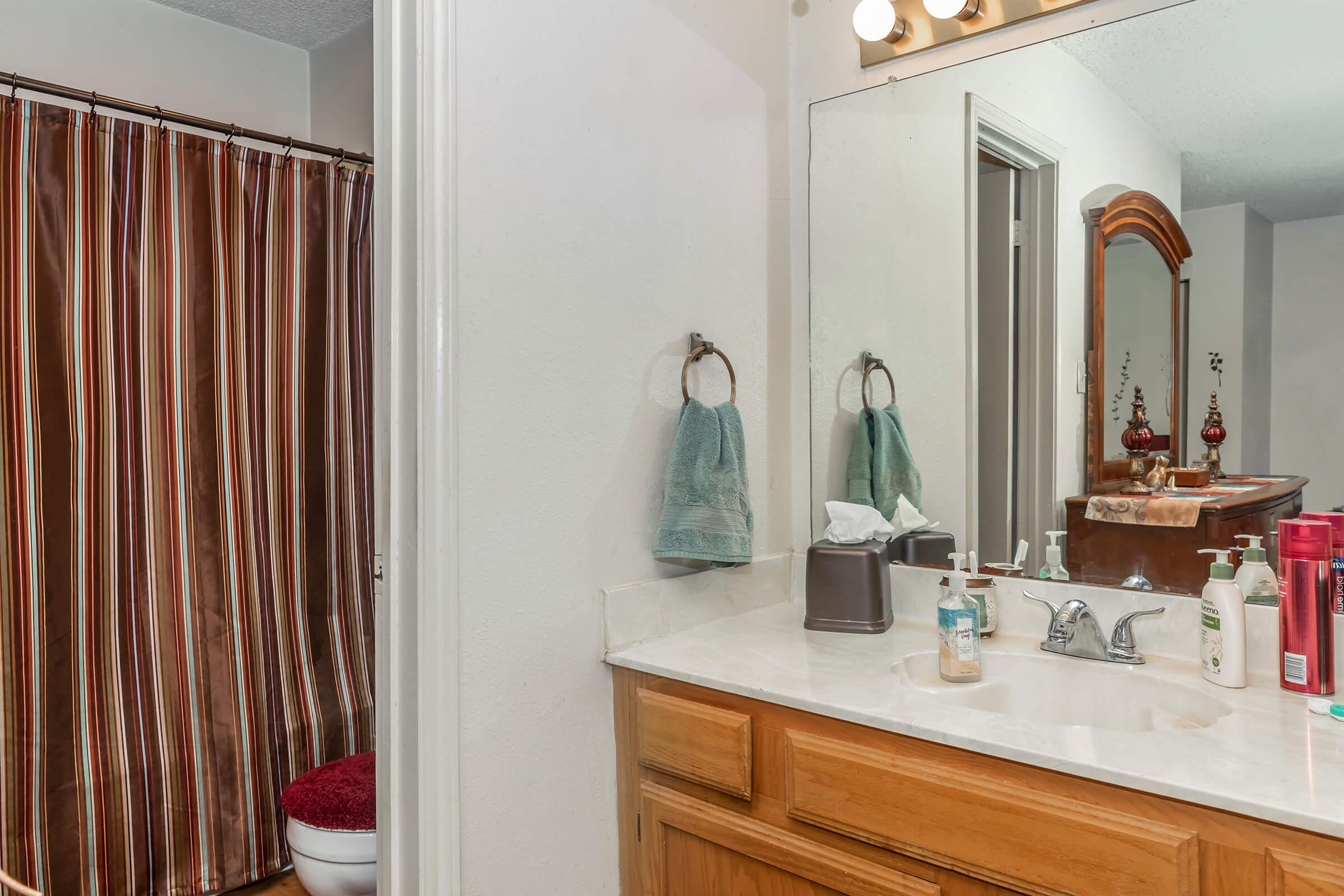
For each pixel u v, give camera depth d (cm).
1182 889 88
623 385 143
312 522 218
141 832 184
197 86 245
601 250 139
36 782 172
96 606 182
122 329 187
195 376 198
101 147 185
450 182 116
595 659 140
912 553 165
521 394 127
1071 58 146
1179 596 135
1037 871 97
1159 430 138
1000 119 154
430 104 116
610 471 142
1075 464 146
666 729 134
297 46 267
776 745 122
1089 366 145
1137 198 140
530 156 128
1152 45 138
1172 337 137
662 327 151
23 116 175
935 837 105
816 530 179
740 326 169
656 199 149
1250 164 130
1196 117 134
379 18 123
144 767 186
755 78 173
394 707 121
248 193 207
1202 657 123
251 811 201
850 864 113
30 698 173
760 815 124
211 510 200
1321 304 125
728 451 150
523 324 127
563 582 134
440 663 116
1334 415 124
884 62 168
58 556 177
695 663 134
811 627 155
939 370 162
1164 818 90
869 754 111
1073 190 146
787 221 182
